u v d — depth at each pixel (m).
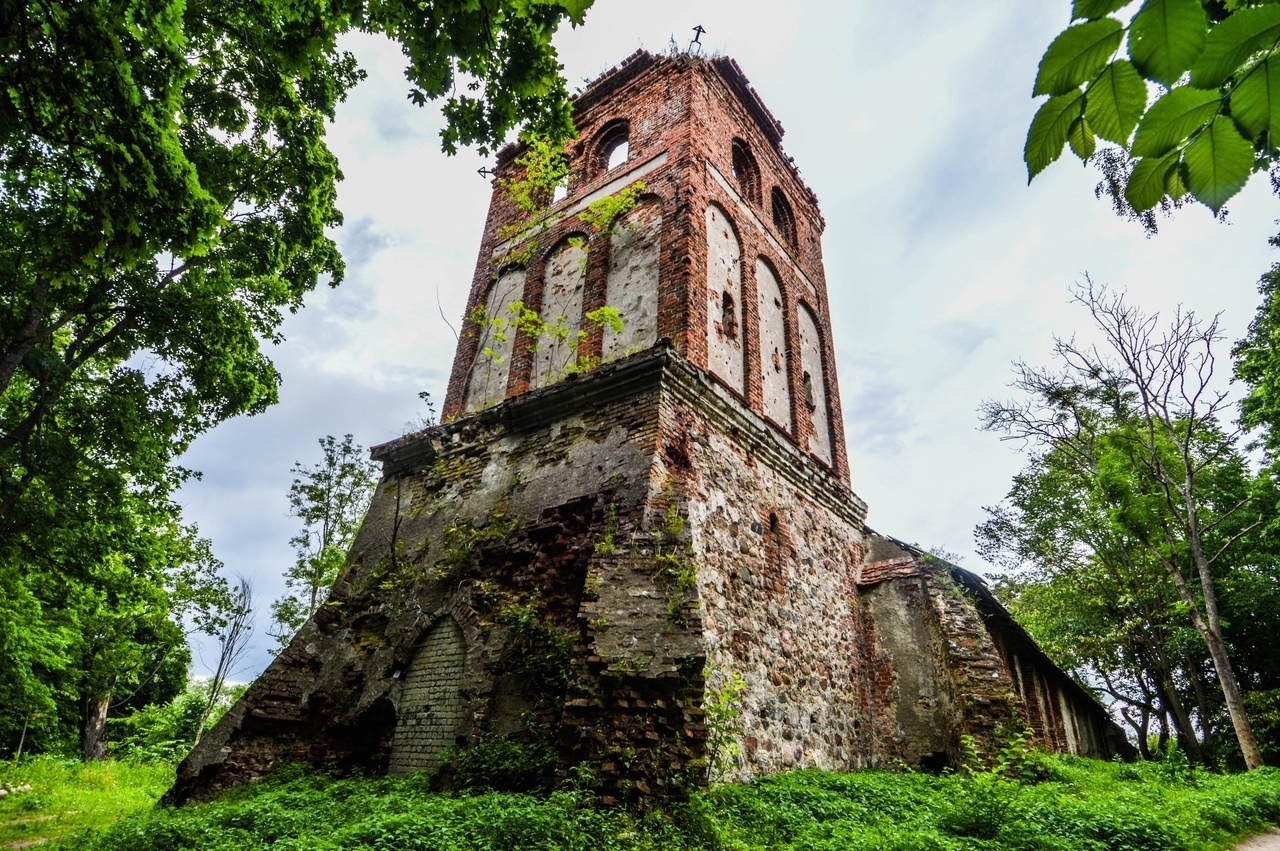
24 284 11.17
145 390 13.67
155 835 6.40
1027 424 20.55
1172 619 20.84
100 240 5.79
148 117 5.49
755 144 16.03
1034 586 25.42
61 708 25.39
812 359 15.10
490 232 15.46
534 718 7.69
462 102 5.58
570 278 12.97
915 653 11.71
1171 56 1.37
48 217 9.73
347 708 9.57
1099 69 1.47
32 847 7.28
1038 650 16.20
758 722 8.73
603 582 7.84
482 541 9.83
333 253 15.17
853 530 13.50
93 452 13.59
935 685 11.25
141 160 5.56
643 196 12.92
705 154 13.22
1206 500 20.91
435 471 11.66
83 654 24.78
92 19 4.96
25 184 9.88
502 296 13.96
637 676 7.03
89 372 14.59
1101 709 22.17
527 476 10.23
